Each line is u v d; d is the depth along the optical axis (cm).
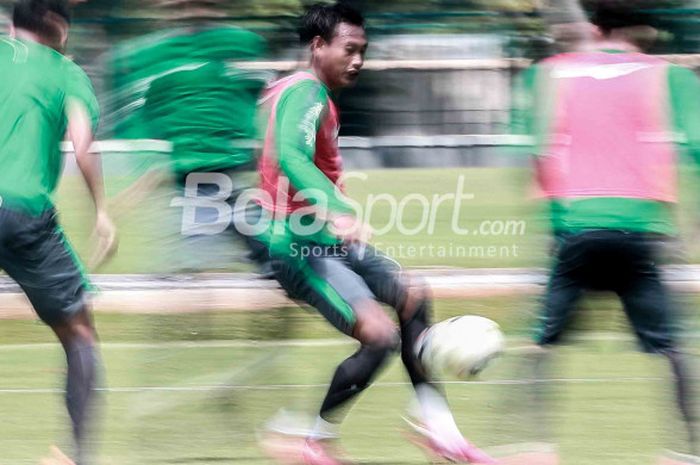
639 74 1513
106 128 3453
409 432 1720
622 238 1492
